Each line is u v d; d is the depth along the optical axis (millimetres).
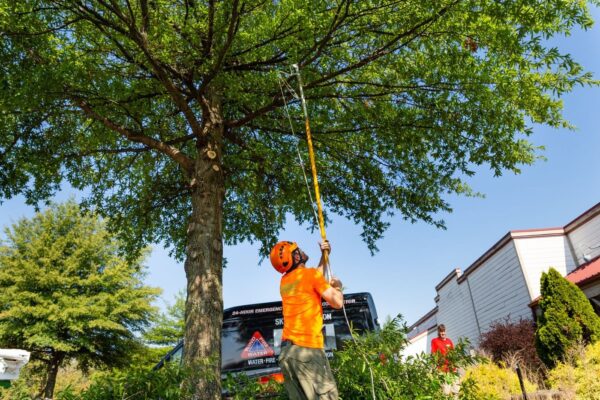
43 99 7262
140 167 11672
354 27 7012
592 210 14273
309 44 7004
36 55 6633
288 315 3574
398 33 6898
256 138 10930
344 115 9219
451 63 6977
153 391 3842
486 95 7480
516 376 7957
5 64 6445
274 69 7590
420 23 6641
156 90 8703
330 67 8195
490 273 17938
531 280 15148
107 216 11703
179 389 3891
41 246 22000
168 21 6574
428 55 7258
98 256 23422
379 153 10188
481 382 7719
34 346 21328
